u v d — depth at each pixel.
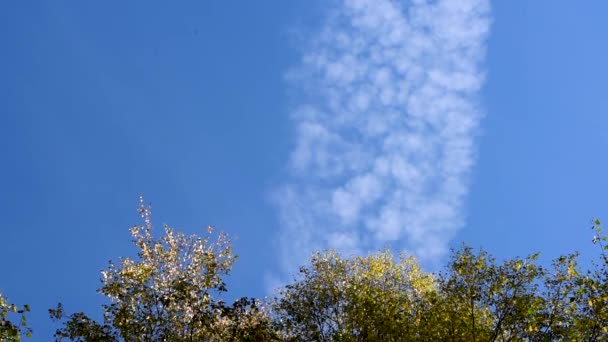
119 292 25.70
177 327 25.52
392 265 30.58
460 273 25.78
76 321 25.03
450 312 25.30
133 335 24.86
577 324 22.83
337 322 27.81
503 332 24.80
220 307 26.31
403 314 26.17
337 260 30.34
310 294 28.94
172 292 25.58
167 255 27.42
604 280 23.30
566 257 24.30
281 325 28.05
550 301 24.02
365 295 27.30
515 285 24.75
